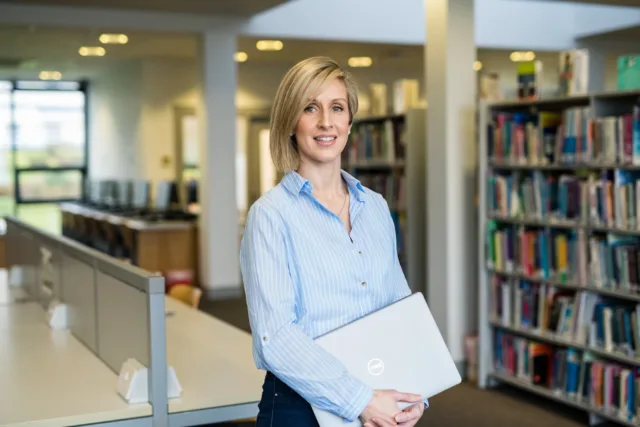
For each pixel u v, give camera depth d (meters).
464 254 5.96
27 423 2.55
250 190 12.76
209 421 2.78
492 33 10.21
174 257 9.84
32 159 15.02
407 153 6.90
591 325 4.77
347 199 1.96
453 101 5.86
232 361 3.34
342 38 9.70
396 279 2.03
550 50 10.60
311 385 1.70
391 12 9.95
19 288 5.62
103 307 3.36
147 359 2.76
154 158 12.30
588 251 4.79
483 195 5.56
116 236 10.53
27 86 14.88
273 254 1.78
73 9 8.43
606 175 4.65
